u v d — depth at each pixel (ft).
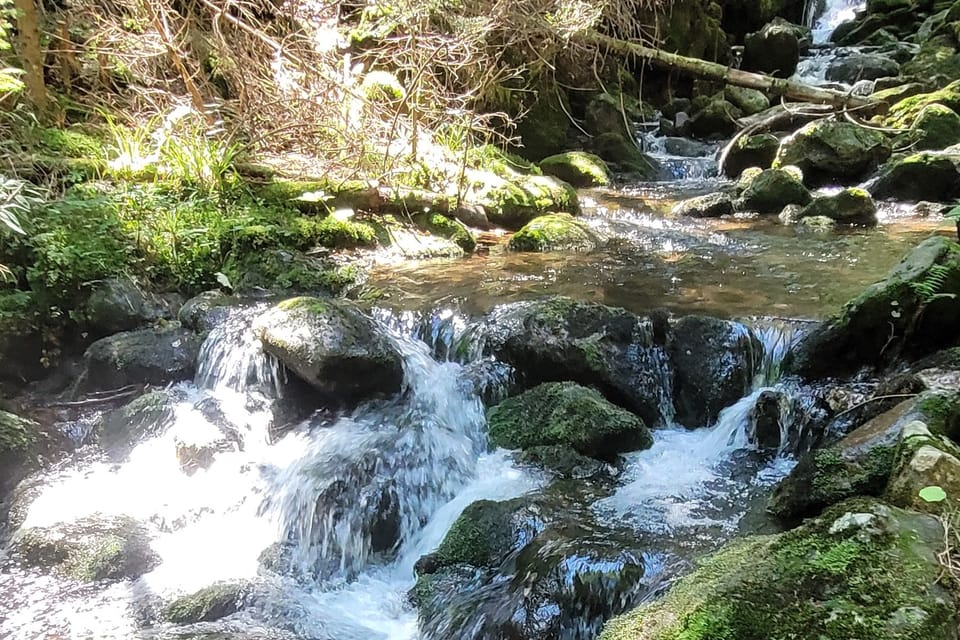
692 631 7.20
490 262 20.51
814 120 33.76
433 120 24.62
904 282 13.09
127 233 18.30
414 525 13.24
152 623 11.19
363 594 12.19
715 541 10.62
